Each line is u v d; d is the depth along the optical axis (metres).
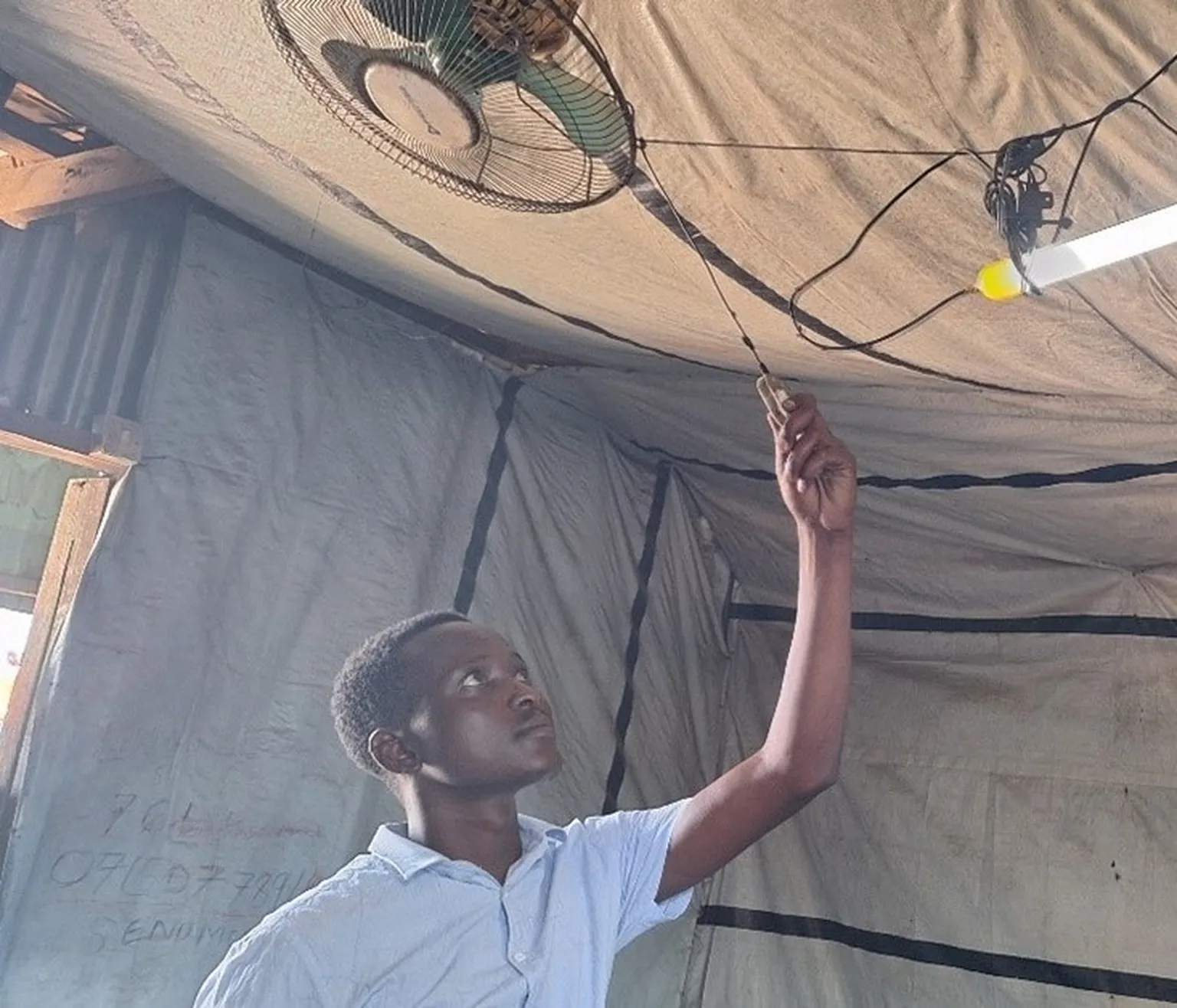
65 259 2.53
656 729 3.41
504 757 1.15
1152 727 2.86
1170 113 1.24
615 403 3.20
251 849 2.42
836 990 3.16
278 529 2.57
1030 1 1.13
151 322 2.46
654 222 1.77
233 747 2.42
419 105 1.25
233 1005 1.01
